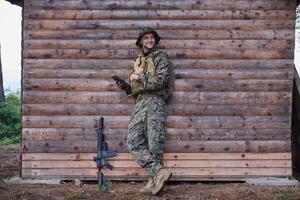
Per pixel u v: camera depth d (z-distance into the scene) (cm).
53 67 747
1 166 988
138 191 690
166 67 700
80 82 747
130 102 747
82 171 750
